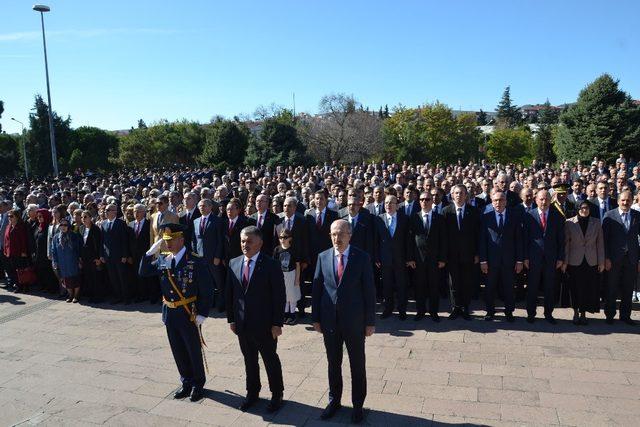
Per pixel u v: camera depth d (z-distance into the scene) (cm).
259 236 474
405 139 4784
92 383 556
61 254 906
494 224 692
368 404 477
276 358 476
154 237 852
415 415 452
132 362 616
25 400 518
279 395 479
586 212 659
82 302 927
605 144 3338
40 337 727
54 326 779
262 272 468
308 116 4631
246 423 454
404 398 486
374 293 456
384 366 561
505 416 444
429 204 716
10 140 4462
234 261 483
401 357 585
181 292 500
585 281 659
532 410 452
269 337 468
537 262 675
